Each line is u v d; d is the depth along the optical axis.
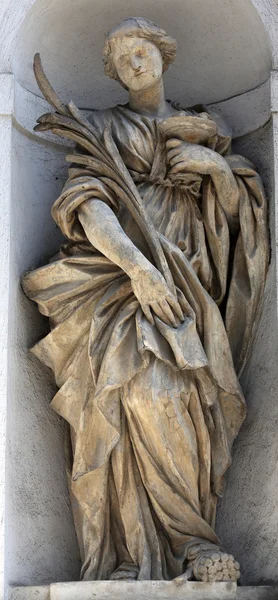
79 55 3.09
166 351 2.69
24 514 2.76
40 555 2.76
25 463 2.79
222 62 3.07
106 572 2.73
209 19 3.05
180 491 2.71
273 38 2.96
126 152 2.84
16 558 2.71
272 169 2.91
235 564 2.64
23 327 2.85
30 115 3.00
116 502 2.76
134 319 2.72
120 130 2.86
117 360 2.69
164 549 2.72
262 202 2.88
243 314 2.87
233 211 2.88
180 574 2.67
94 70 3.10
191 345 2.71
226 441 2.79
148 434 2.70
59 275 2.79
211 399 2.76
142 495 2.73
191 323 2.72
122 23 2.88
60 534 2.81
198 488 2.74
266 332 2.85
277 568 2.71
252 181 2.89
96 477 2.74
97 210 2.75
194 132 2.83
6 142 2.90
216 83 3.08
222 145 2.92
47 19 3.01
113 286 2.76
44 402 2.86
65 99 3.08
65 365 2.81
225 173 2.83
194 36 3.08
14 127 2.95
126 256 2.68
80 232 2.81
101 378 2.68
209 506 2.76
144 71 2.85
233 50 3.05
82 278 2.78
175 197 2.84
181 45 3.09
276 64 2.96
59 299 2.79
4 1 2.96
